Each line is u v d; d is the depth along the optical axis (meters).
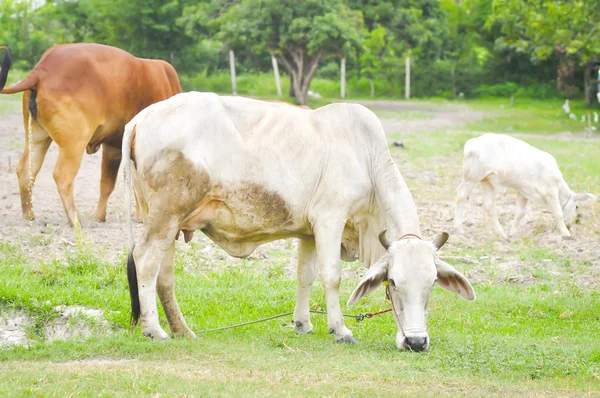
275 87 44.28
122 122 12.86
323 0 35.41
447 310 9.42
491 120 34.09
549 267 11.80
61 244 11.79
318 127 7.88
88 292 9.27
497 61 49.88
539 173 14.08
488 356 7.45
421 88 48.25
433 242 7.50
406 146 24.58
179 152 7.36
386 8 48.22
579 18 28.53
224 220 7.68
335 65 49.47
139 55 39.91
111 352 7.15
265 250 12.47
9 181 17.06
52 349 7.24
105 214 13.66
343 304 9.57
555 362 7.33
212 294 9.70
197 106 7.51
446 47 52.09
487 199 14.22
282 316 8.98
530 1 28.88
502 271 11.43
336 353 7.37
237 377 6.48
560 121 35.00
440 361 7.21
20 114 27.47
